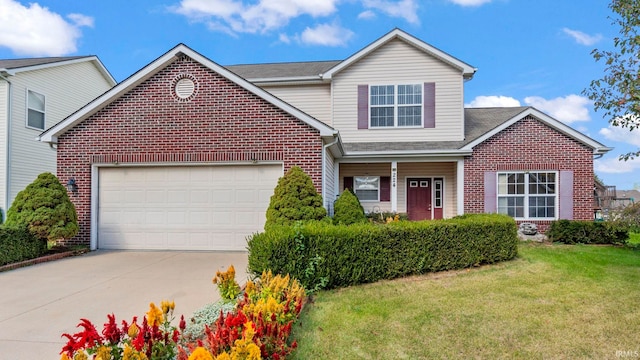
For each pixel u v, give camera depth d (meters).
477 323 4.37
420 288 5.87
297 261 5.61
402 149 11.87
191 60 9.20
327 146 9.23
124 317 4.50
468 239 7.28
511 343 3.84
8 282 6.17
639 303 5.11
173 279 6.34
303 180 7.99
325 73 13.16
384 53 13.23
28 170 13.70
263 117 9.03
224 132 9.10
